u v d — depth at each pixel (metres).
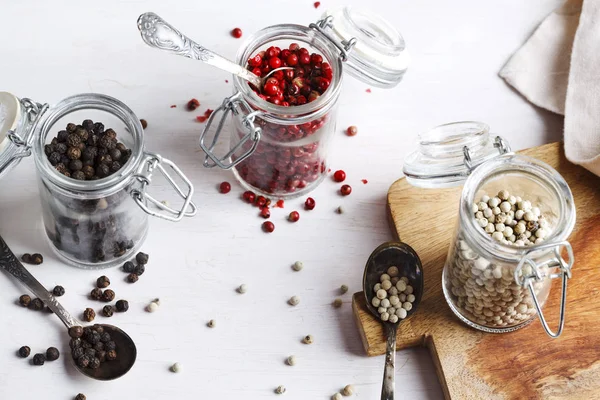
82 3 0.70
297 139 0.62
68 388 0.61
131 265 0.63
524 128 0.68
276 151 0.62
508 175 0.59
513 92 0.69
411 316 0.62
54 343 0.62
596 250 0.63
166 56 0.69
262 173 0.64
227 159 0.67
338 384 0.62
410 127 0.68
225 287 0.64
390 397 0.59
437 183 0.61
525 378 0.60
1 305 0.62
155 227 0.65
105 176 0.60
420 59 0.70
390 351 0.60
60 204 0.60
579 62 0.67
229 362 0.62
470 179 0.58
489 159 0.59
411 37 0.70
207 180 0.66
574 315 0.62
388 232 0.65
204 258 0.64
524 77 0.69
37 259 0.63
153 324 0.63
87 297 0.63
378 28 0.64
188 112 0.68
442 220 0.64
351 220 0.65
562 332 0.61
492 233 0.59
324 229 0.65
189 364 0.62
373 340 0.61
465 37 0.70
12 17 0.69
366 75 0.63
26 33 0.69
